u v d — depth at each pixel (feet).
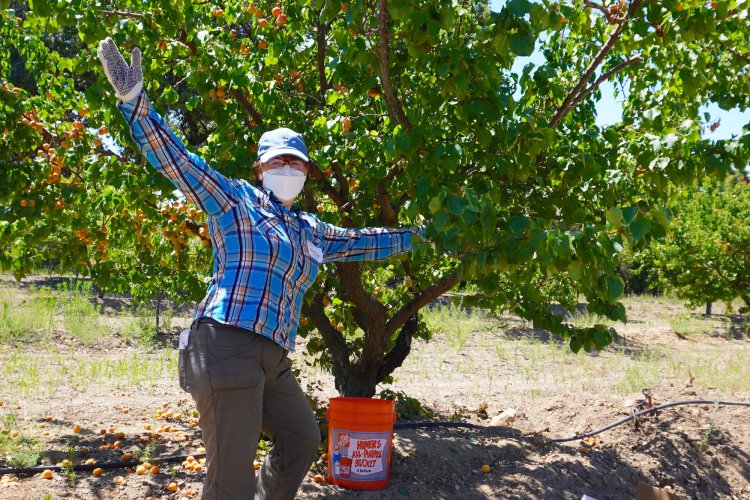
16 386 24.56
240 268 9.11
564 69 17.20
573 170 12.63
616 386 28.76
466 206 9.27
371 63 12.32
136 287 23.47
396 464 16.05
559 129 16.40
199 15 15.24
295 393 9.93
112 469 15.38
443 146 10.97
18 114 15.48
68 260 17.24
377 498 14.17
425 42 10.74
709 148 11.78
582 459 17.76
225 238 9.30
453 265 18.07
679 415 21.02
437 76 11.41
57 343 34.06
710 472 18.43
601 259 8.95
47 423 19.54
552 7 9.59
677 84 13.78
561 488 15.87
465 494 14.93
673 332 53.83
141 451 16.52
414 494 14.61
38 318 37.32
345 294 16.51
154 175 14.10
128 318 42.86
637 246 9.56
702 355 41.70
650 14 11.66
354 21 11.41
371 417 14.49
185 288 19.43
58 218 15.94
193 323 9.19
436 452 16.83
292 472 9.89
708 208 50.31
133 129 8.73
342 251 10.87
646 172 12.34
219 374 8.73
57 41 51.60
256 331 8.95
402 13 9.88
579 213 13.26
